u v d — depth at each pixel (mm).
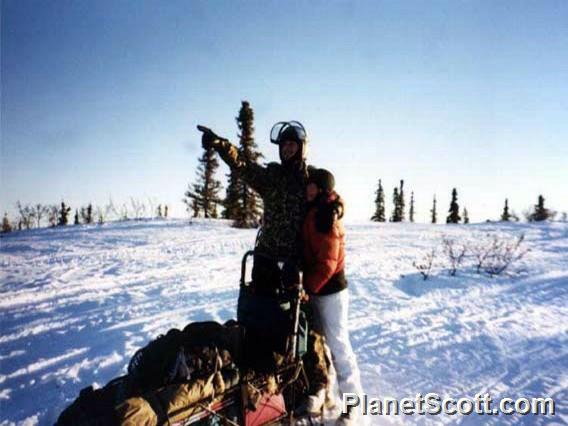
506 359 5359
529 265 12781
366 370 4980
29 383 4445
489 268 11828
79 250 15164
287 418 3402
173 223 27094
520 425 3811
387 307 7801
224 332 3162
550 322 7066
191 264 12180
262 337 3355
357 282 9805
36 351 5324
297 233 3607
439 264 12523
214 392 2883
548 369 5059
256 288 3598
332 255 3371
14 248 15867
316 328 3729
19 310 7223
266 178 3777
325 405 3775
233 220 31516
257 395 3131
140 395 2672
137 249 15438
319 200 3477
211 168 37875
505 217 60125
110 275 10453
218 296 8273
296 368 3412
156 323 6465
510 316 7383
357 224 29562
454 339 6074
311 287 3418
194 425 2814
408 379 4762
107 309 7273
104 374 4668
